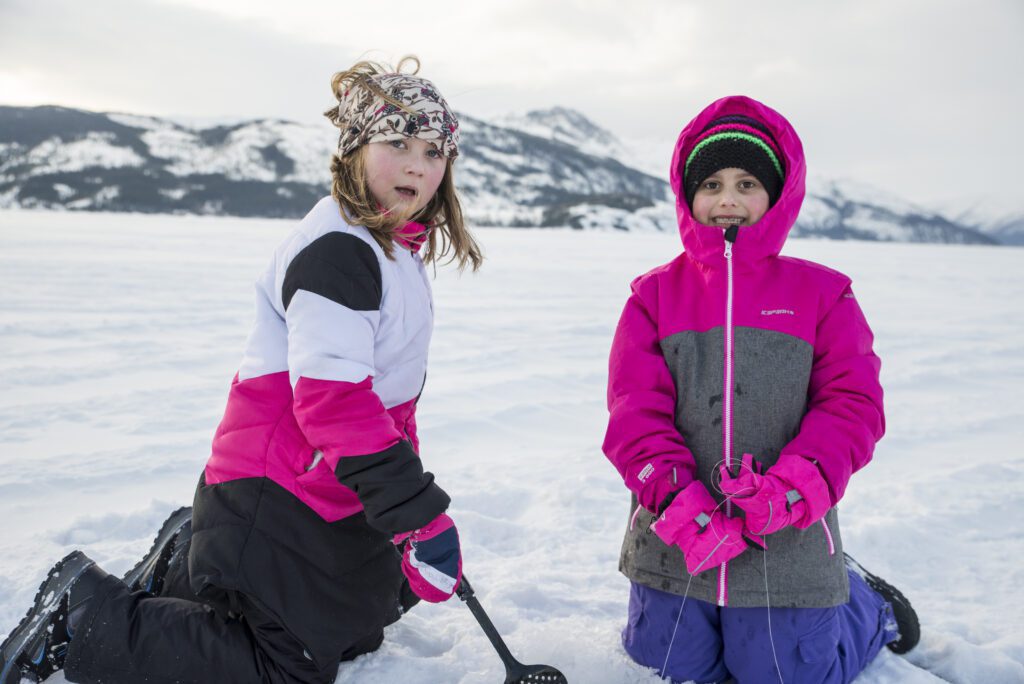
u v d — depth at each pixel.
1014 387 5.09
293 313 1.48
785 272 1.70
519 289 10.30
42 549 2.22
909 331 7.54
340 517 1.59
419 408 4.05
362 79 1.62
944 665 1.80
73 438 3.38
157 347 5.36
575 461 3.29
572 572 2.30
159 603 1.59
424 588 1.53
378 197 1.61
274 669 1.55
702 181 1.71
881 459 3.49
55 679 1.63
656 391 1.69
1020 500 2.86
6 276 9.16
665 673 1.72
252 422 1.54
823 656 1.62
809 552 1.60
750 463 1.53
